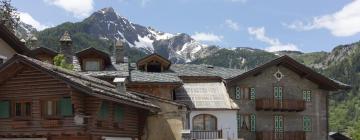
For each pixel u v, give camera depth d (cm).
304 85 5859
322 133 5884
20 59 3170
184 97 5262
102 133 3359
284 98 5759
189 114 5091
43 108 3231
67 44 6425
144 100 3981
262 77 5719
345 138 6375
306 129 5831
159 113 4172
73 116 3156
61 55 5675
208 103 5219
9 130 3272
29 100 3250
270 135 5547
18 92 3275
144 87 5044
